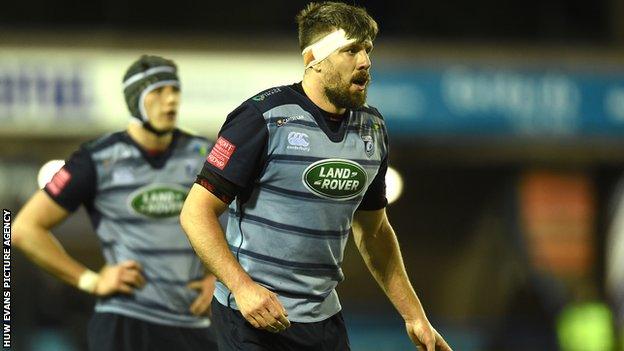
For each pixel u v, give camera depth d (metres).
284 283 13.77
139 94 18.22
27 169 41.16
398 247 15.15
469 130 42.12
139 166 18.44
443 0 49.66
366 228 14.97
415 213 51.03
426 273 50.94
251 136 13.35
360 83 13.50
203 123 39.19
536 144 42.81
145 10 48.88
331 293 14.30
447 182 50.84
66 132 38.75
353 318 47.94
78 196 18.44
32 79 38.62
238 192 13.57
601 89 43.09
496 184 50.56
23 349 34.16
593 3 49.31
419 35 49.22
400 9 49.00
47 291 34.81
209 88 39.38
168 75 18.31
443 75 42.09
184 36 39.97
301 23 13.76
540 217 49.00
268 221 13.62
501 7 50.09
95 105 38.91
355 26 13.34
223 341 14.12
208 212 13.38
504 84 42.50
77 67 38.88
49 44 38.88
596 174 48.62
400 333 47.19
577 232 48.62
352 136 13.70
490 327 47.88
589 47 43.66
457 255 50.97
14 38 38.75
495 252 50.41
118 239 18.47
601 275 47.97
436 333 15.01
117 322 18.36
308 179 13.46
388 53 41.88
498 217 50.41
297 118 13.45
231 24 49.22
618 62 43.25
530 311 48.75
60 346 34.56
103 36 39.28
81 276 18.53
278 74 39.91
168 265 18.42
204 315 18.72
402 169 50.84
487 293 50.34
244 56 39.84
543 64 42.78
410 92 41.81
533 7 50.28
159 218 18.44
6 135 38.53
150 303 18.34
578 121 42.94
